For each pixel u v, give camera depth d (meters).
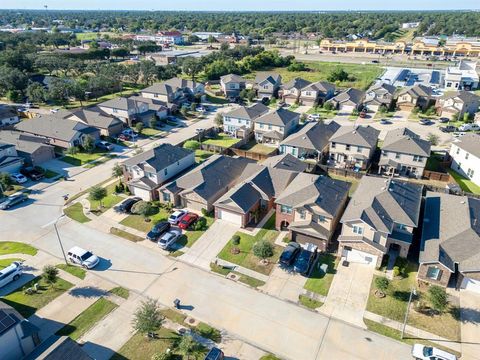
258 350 31.34
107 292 37.53
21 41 182.00
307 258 41.03
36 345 30.95
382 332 33.06
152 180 55.91
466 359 30.61
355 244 41.16
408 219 41.69
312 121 91.81
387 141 66.50
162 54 181.50
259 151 75.62
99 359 30.22
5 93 108.62
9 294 37.09
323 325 33.81
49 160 69.31
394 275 39.72
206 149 74.12
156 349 31.23
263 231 47.84
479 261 36.66
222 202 48.59
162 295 37.25
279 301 36.53
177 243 45.28
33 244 45.03
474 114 93.25
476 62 168.75
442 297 33.62
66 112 86.12
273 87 116.56
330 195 46.81
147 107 92.50
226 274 40.12
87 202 54.56
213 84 137.12
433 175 61.97
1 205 52.25
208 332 32.94
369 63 174.88
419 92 103.44
